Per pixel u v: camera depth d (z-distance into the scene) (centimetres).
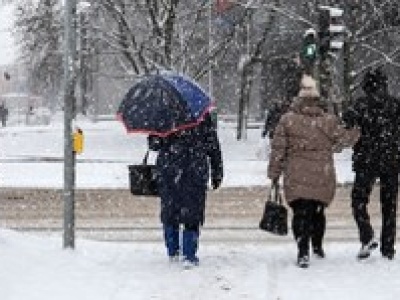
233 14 3634
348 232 1465
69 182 1052
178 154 1019
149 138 1040
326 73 2281
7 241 1022
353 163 1048
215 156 1037
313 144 1011
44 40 3841
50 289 881
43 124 6569
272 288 898
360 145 1038
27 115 6844
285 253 1119
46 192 2111
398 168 1040
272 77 4619
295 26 3931
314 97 1029
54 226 1575
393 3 3738
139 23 3716
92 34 3650
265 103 5034
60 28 3775
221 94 5147
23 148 3944
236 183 2275
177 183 1016
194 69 3653
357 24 3594
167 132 1010
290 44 4119
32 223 1619
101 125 5475
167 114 1011
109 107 6606
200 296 866
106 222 1634
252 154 3669
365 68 3656
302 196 1003
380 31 3650
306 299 853
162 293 880
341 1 3553
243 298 856
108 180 2366
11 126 6103
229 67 4478
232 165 2869
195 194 1017
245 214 1741
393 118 1033
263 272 975
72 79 1040
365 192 1041
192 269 995
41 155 3506
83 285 904
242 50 4222
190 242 1018
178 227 1045
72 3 1049
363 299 855
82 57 3731
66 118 1044
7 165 2909
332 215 1716
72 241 1059
